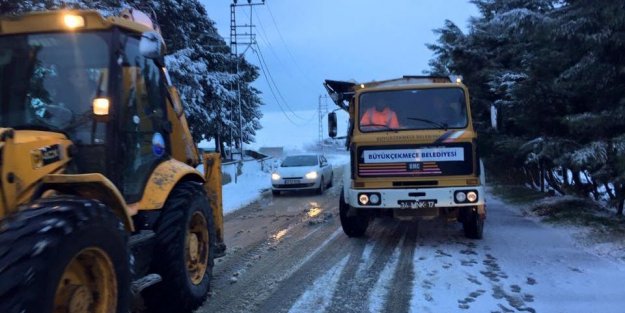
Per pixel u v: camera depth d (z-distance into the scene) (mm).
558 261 6930
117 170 4422
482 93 15070
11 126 4363
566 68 9227
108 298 3600
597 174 8227
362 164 8125
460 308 5176
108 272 3590
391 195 7938
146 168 4988
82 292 3416
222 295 5832
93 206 3510
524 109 10336
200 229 5570
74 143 4324
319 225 10539
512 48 13398
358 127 8281
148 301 5031
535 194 13688
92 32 4512
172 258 4910
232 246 8609
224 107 34281
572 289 5699
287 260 7477
